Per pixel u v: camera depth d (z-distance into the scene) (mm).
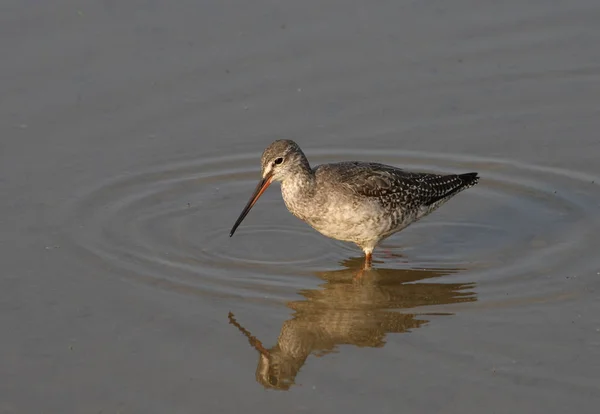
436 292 14109
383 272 14820
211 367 12156
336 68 20203
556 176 17438
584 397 11242
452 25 21375
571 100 19328
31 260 14719
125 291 13930
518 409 11070
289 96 19547
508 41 20859
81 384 11758
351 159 18109
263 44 20719
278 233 16047
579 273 14297
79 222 15992
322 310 13594
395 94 19609
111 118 18766
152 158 17984
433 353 12375
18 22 20891
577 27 21125
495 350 12359
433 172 17750
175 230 15984
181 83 19688
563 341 12469
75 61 19969
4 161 17516
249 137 18562
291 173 14602
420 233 16219
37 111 18734
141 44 20531
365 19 21578
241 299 13797
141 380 11844
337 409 11234
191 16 21453
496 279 14344
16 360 12219
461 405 11203
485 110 19172
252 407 11320
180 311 13430
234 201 17078
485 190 17344
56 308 13430
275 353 12492
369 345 12680
